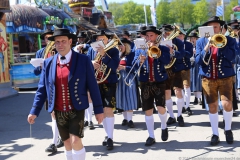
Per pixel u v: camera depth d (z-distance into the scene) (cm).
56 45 371
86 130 665
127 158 489
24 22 1425
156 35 514
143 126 688
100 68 530
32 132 673
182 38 693
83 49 621
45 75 384
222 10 1980
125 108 662
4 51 1231
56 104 379
